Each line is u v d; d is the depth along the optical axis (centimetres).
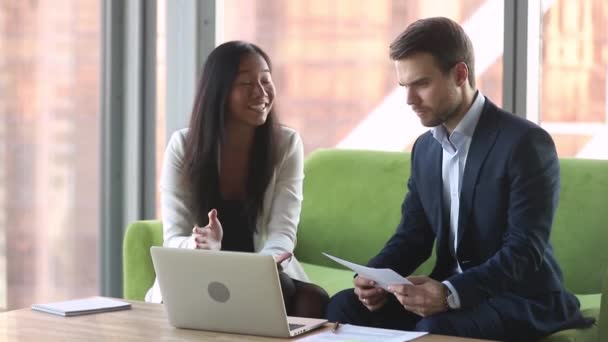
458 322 263
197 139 339
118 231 488
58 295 488
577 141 420
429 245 305
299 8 463
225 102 337
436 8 434
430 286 263
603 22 413
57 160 486
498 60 419
